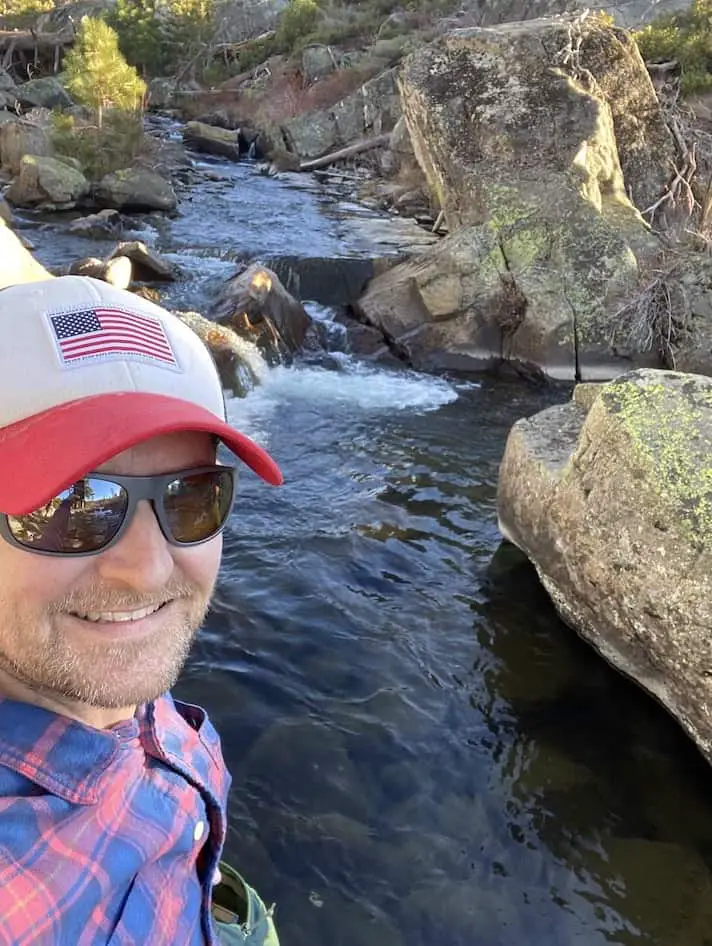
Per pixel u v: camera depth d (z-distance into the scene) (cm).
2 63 1405
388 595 196
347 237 578
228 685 159
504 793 139
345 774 140
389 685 164
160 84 1333
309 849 125
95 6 1603
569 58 474
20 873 42
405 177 829
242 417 303
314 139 1012
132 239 520
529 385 383
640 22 1018
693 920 118
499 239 415
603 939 115
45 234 517
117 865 47
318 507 238
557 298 397
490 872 124
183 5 1394
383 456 281
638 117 514
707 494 142
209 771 60
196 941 55
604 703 161
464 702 160
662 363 395
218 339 328
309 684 162
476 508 245
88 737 47
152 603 45
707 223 450
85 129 684
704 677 138
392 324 411
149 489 44
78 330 45
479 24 1123
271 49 1386
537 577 205
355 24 1310
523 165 436
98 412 42
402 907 117
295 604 188
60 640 43
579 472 169
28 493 40
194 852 54
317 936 111
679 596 140
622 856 128
